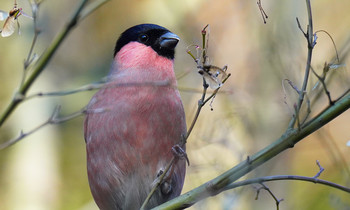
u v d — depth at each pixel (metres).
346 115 13.34
